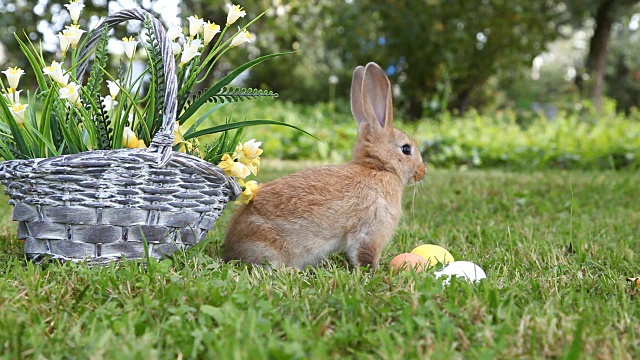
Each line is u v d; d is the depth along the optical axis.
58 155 1.11
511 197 1.75
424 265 1.12
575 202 1.65
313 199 1.15
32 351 0.88
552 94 7.38
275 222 1.14
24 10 3.32
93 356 0.87
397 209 1.20
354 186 1.17
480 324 0.94
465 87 5.66
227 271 1.05
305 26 5.11
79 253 1.09
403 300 1.00
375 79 1.24
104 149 1.12
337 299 0.98
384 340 0.90
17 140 1.12
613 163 2.72
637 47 8.27
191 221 1.11
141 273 1.05
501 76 6.12
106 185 1.07
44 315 0.96
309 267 1.12
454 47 5.01
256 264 1.14
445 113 4.16
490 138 3.36
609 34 5.94
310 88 6.75
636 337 0.94
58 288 1.02
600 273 1.16
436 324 0.92
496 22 5.02
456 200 1.72
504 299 1.00
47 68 1.10
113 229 1.08
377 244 1.18
